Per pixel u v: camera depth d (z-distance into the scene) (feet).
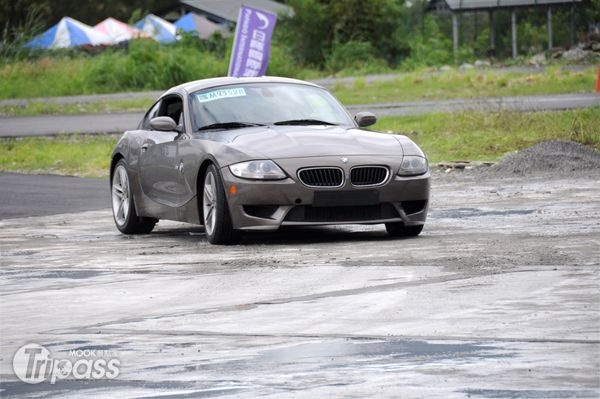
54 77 351.05
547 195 95.81
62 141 179.32
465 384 34.73
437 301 48.91
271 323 45.88
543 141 127.54
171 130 79.46
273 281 56.49
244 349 41.16
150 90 345.92
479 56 486.79
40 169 144.66
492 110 162.20
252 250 69.87
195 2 579.89
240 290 54.34
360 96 261.03
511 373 35.94
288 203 70.90
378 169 72.28
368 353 39.63
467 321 44.45
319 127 77.41
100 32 457.27
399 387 34.65
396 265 59.93
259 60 167.22
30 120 231.30
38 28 414.62
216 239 73.56
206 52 391.45
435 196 100.32
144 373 38.09
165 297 53.42
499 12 513.86
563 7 476.13
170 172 79.20
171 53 358.43
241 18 166.71
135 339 43.93
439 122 165.37
